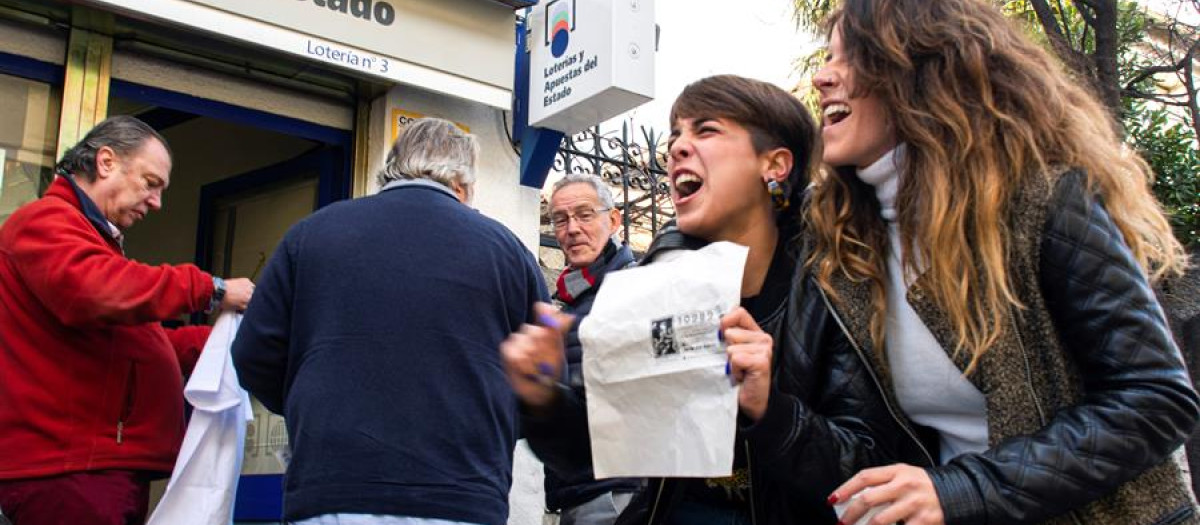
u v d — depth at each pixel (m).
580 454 1.54
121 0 3.33
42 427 2.50
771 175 1.60
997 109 1.29
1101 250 1.17
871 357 1.37
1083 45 4.93
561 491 3.04
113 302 2.54
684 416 1.21
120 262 2.62
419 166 2.48
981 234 1.24
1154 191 5.48
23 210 2.63
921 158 1.33
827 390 1.42
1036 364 1.22
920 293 1.31
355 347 2.18
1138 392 1.12
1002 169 1.27
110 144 2.80
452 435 2.17
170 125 5.36
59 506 2.48
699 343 1.21
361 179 4.24
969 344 1.25
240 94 4.05
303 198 4.64
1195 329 3.66
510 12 4.34
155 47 3.79
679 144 1.63
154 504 4.64
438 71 4.09
